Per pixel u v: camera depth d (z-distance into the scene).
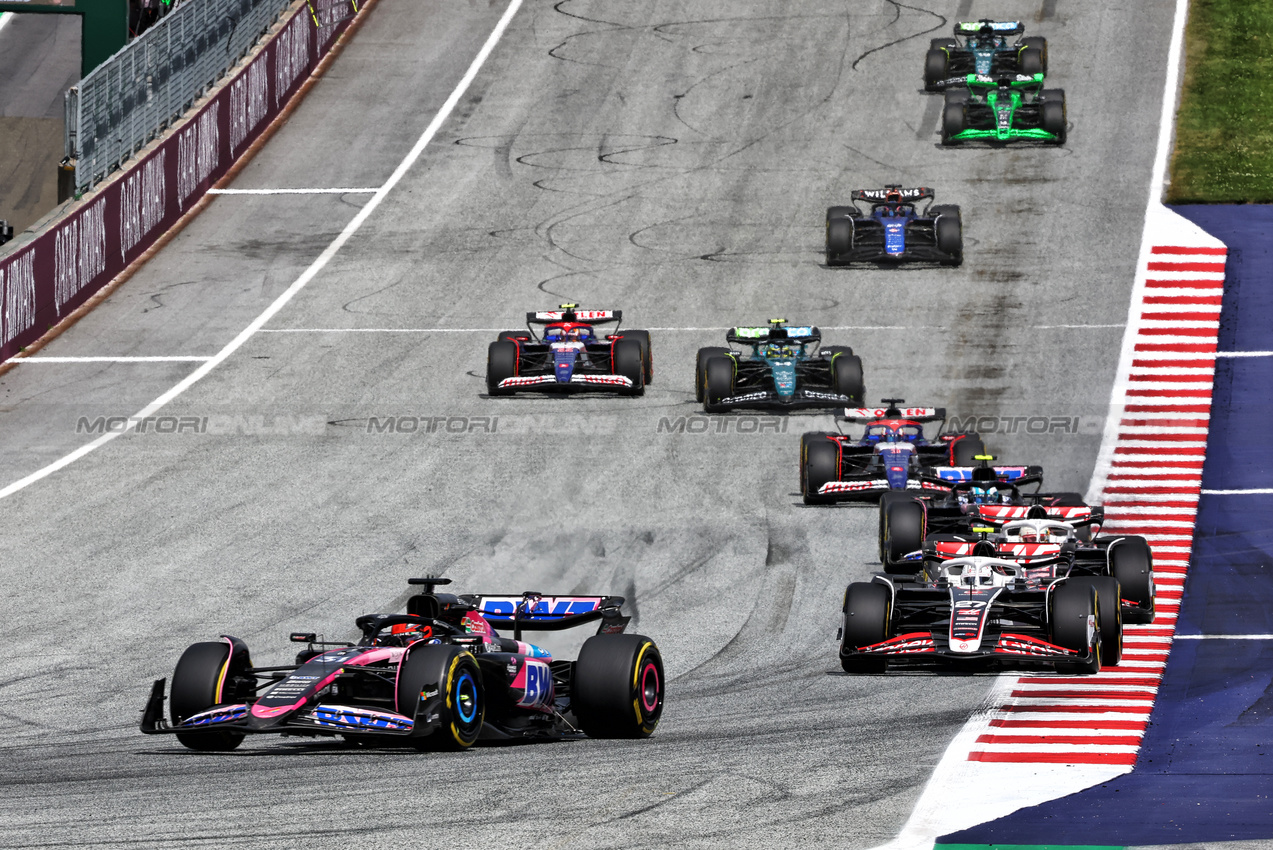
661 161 155.25
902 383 105.31
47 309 120.56
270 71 169.12
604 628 46.91
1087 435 94.50
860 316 118.75
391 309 123.44
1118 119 160.25
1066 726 46.53
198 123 150.38
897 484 81.44
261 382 108.06
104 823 33.41
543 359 108.00
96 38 157.00
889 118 163.00
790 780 38.38
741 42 183.75
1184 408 98.31
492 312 122.12
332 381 108.00
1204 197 139.88
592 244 136.50
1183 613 64.31
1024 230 135.12
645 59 181.00
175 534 79.50
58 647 62.44
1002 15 187.88
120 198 133.50
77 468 91.75
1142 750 43.41
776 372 99.62
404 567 74.12
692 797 36.25
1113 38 180.25
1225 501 82.06
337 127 167.88
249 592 70.38
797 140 158.88
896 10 190.25
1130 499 83.06
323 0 186.12
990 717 47.88
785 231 138.12
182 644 62.78
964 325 115.94
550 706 45.53
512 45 187.12
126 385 108.12
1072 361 107.69
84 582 72.06
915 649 54.59
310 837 32.19
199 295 127.56
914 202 132.00
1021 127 154.50
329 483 88.06
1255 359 105.81
